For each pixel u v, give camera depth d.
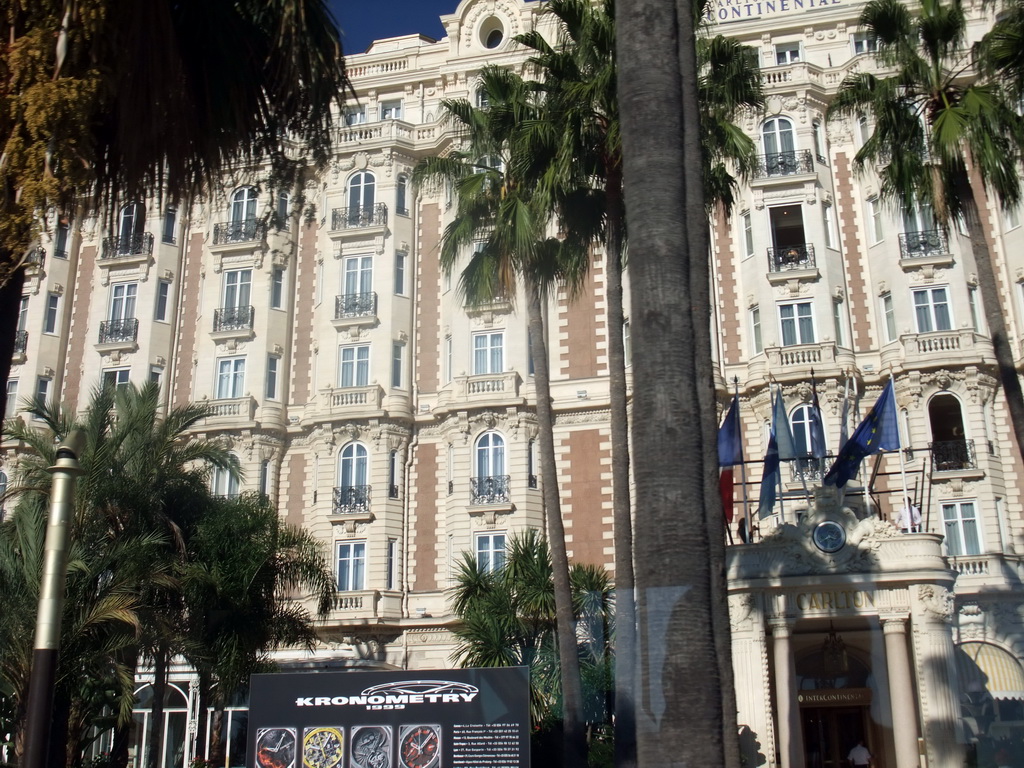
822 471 37.94
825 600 30.61
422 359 43.94
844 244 42.16
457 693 17.19
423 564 41.12
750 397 40.50
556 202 24.70
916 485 37.25
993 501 37.09
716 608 16.09
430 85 48.62
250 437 43.12
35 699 12.87
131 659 27.94
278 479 43.41
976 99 22.98
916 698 30.58
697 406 10.55
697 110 16.94
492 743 16.88
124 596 23.86
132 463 28.42
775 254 41.62
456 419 41.41
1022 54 22.67
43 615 13.17
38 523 23.80
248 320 44.66
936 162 26.48
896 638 29.92
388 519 41.25
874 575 30.25
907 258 40.19
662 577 10.02
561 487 40.28
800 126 42.94
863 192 42.44
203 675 30.22
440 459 42.22
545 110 25.09
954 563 35.72
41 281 46.62
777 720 31.27
